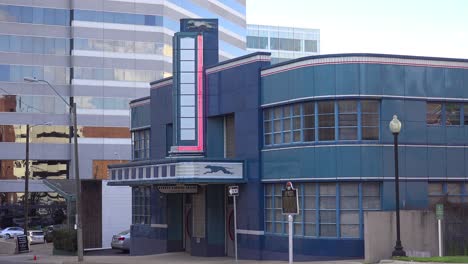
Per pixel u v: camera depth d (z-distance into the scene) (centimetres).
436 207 2441
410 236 2455
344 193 2614
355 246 2575
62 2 8400
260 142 2886
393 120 2372
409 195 2652
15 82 8181
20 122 8169
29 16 8269
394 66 2659
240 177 2939
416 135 2683
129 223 4588
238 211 3017
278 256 2770
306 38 14225
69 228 4450
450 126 2758
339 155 2600
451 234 2486
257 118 2892
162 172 3052
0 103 8119
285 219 2767
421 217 2473
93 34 8431
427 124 2719
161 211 3647
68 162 8319
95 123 8362
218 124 3169
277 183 2812
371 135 2619
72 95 8306
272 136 2847
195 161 2898
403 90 2669
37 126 8212
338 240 2592
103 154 8375
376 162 2603
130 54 8550
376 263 2347
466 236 2497
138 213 3994
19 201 8119
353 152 2595
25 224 5041
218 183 2959
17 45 8206
